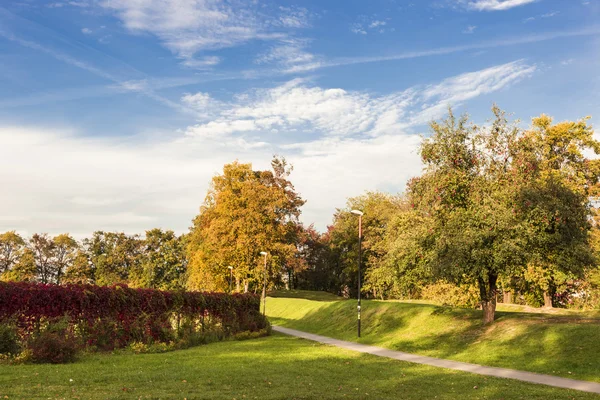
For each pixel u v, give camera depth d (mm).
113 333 23094
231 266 61812
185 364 17484
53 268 112062
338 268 88188
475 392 14172
